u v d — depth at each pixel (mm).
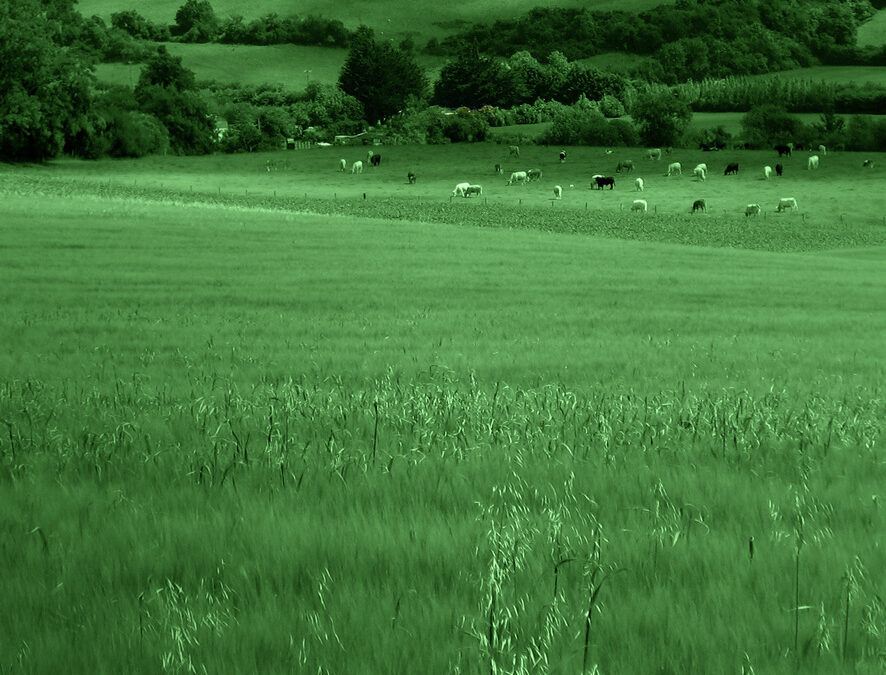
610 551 8336
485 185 129875
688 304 36906
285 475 10797
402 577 7633
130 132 154500
